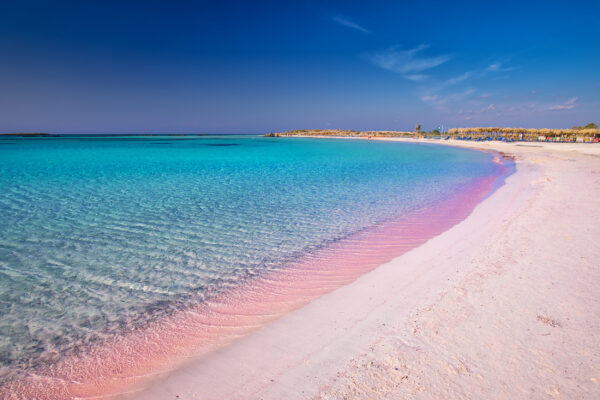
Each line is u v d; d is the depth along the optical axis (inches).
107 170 768.3
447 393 94.7
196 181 596.1
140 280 198.2
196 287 189.2
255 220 329.4
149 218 335.6
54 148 1731.1
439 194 452.1
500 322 128.6
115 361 127.1
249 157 1168.2
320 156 1208.2
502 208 335.0
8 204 396.5
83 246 254.2
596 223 249.1
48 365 126.0
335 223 316.8
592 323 124.3
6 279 198.2
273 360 119.6
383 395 95.7
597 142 1633.9
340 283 187.5
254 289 185.0
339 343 125.4
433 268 193.3
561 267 175.2
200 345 134.5
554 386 95.2
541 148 1327.5
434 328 128.0
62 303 172.2
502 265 183.9
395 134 4057.6
